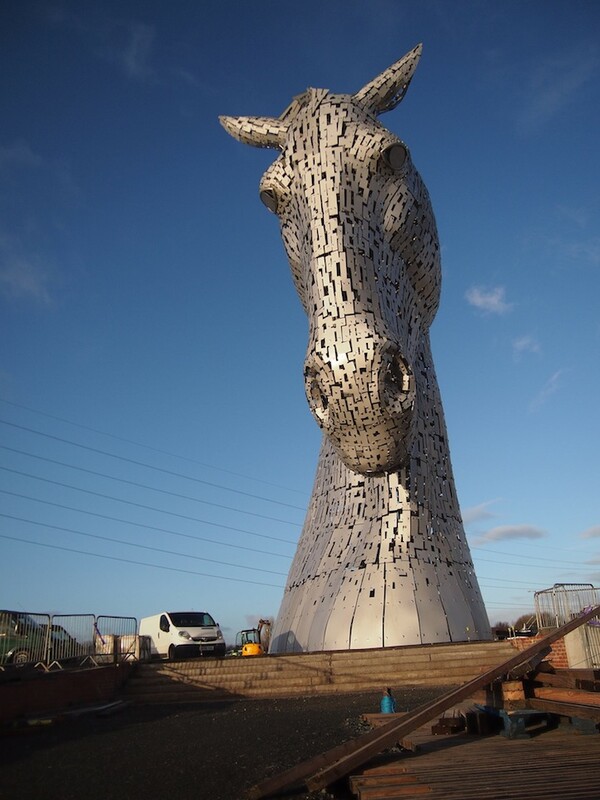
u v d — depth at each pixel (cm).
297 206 2216
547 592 1820
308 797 669
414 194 2291
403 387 2050
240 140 2370
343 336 1983
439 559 2233
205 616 3052
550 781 641
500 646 1792
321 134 2178
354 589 2141
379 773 709
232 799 652
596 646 1662
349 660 1805
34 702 1358
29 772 822
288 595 2423
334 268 2059
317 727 1105
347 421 2038
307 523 2573
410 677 1706
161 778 755
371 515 2294
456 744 890
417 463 2341
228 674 1780
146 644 2978
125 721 1298
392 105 2381
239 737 1030
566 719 963
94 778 771
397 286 2252
